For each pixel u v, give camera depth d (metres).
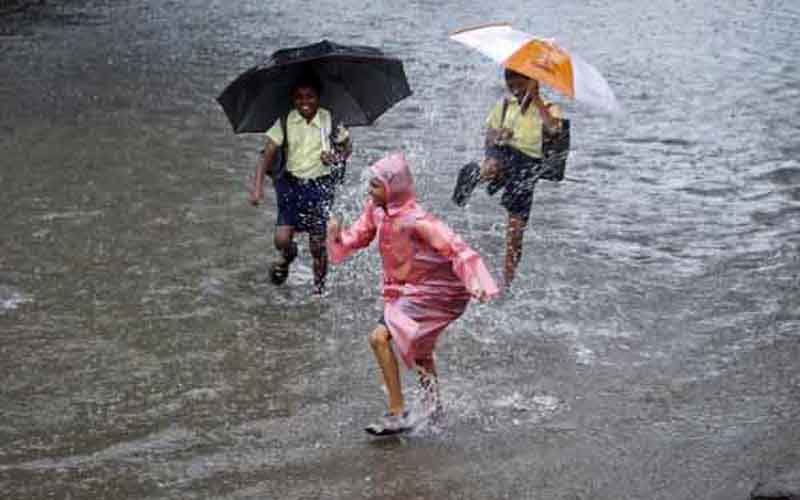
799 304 21.41
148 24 49.47
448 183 28.45
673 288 22.23
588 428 16.89
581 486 15.30
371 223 17.30
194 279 22.16
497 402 17.70
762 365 18.94
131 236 24.17
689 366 18.94
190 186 27.53
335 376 18.55
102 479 15.40
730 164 30.88
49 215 25.22
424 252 16.73
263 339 19.80
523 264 23.34
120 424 16.88
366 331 20.28
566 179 29.22
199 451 16.16
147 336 19.73
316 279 21.81
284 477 15.51
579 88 19.41
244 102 21.11
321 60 20.89
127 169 28.75
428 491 15.17
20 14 50.72
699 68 43.25
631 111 36.59
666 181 29.28
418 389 18.14
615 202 27.47
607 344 19.78
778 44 48.19
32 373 18.33
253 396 17.83
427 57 43.56
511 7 56.75
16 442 16.31
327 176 21.42
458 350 19.50
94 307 20.77
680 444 16.39
